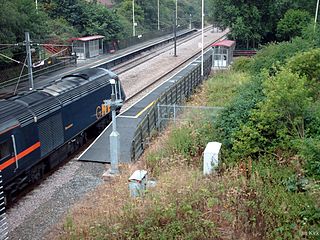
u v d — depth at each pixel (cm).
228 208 1091
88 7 5962
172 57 5088
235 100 1786
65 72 4166
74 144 2002
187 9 11256
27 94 1741
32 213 1380
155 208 1100
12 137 1471
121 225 1084
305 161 1224
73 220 1243
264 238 998
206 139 1606
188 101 2756
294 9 5059
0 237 1201
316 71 1917
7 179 1449
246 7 5003
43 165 1720
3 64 3894
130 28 7081
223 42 4294
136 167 1611
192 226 1038
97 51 5234
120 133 2161
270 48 3388
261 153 1423
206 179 1262
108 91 2338
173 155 1584
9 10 3606
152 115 2052
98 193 1455
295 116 1413
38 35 4331
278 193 1147
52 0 5841
